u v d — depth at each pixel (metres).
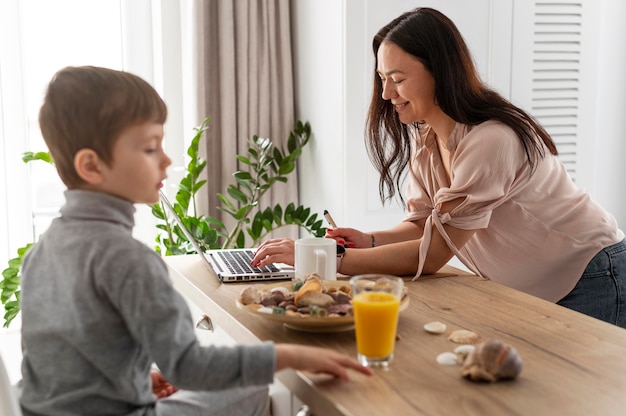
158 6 3.26
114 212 1.20
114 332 1.14
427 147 2.04
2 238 3.25
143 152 1.21
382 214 2.94
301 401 1.26
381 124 2.12
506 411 1.05
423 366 1.22
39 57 3.22
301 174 3.28
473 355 1.17
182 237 3.00
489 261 2.04
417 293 1.67
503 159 1.79
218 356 1.12
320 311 1.36
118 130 1.18
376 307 1.19
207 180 3.24
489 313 1.51
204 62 3.14
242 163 3.23
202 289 1.71
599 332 1.38
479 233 2.02
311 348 1.16
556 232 1.97
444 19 1.86
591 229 1.99
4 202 3.23
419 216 2.09
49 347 1.17
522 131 1.83
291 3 3.26
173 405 1.22
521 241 1.99
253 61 3.17
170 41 3.29
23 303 1.21
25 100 3.21
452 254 1.83
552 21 3.00
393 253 1.81
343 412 1.06
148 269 1.12
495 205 1.82
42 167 3.27
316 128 3.11
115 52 3.32
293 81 3.28
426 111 1.90
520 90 3.00
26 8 3.17
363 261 1.80
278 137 3.26
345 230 2.02
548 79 3.04
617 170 3.33
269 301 1.45
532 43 2.99
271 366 1.12
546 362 1.23
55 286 1.17
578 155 3.13
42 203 3.30
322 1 2.96
